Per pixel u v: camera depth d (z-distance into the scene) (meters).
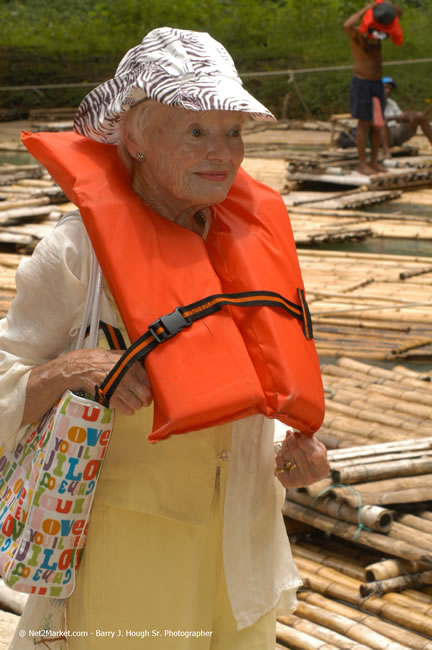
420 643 2.63
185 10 23.05
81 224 1.69
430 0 23.09
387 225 9.46
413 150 13.67
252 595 1.78
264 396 1.63
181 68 1.58
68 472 1.64
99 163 1.72
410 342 5.55
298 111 20.50
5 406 1.69
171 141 1.63
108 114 1.66
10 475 1.77
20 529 1.68
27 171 12.27
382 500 3.18
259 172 13.11
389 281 7.04
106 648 1.73
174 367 1.56
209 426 1.59
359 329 5.87
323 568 3.09
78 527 1.68
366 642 2.64
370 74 11.18
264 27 22.31
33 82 21.86
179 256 1.66
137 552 1.71
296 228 9.19
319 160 12.19
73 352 1.66
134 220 1.65
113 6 23.83
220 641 1.82
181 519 1.71
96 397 1.61
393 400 4.46
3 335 1.71
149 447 1.71
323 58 20.98
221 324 1.62
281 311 1.72
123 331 1.71
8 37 23.03
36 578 1.68
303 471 1.85
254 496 1.80
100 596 1.72
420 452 3.54
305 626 2.71
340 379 4.87
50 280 1.67
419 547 2.98
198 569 1.74
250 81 20.83
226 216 1.81
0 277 7.26
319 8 22.53
